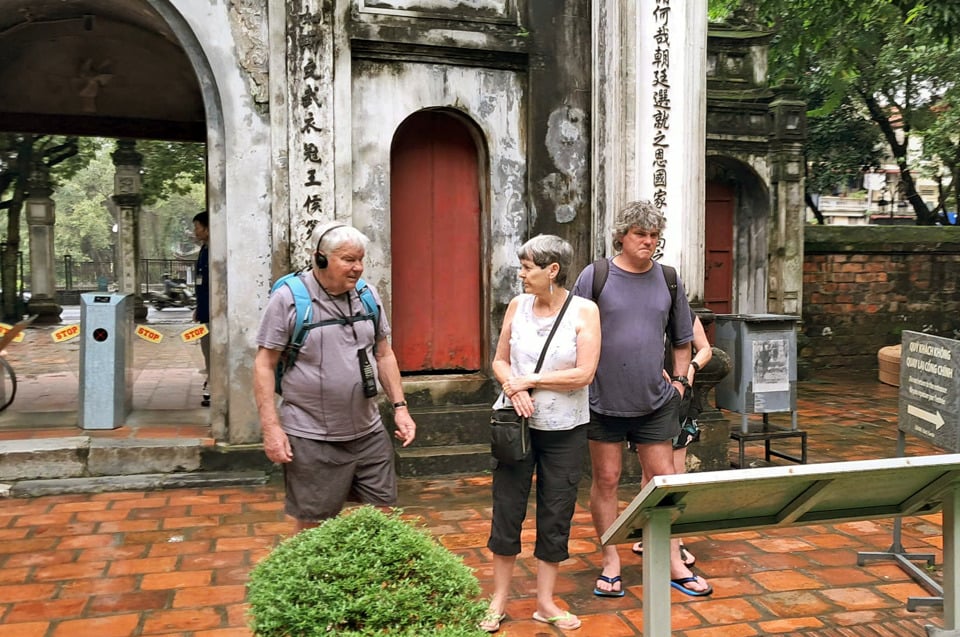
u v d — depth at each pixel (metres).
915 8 9.26
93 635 3.43
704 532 2.94
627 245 3.85
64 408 7.20
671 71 6.03
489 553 4.48
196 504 5.29
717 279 11.40
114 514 5.06
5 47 7.36
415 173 6.45
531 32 6.31
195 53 5.80
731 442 7.39
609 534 2.86
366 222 6.06
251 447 5.89
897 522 4.37
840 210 30.39
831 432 7.90
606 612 3.74
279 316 3.25
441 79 6.19
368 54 5.99
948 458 2.85
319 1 5.79
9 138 17.97
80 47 7.58
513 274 6.46
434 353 6.56
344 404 3.31
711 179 11.25
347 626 2.13
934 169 16.23
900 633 3.54
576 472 3.54
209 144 5.88
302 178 5.83
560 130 6.42
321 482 3.32
